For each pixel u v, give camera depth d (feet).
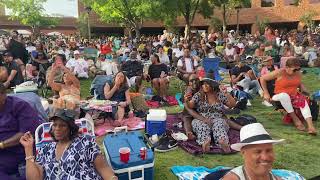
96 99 25.36
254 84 33.04
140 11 96.43
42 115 16.99
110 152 14.58
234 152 19.25
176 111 28.43
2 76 26.40
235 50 54.19
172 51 52.60
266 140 9.25
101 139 21.49
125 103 24.73
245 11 136.77
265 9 132.57
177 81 41.68
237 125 21.04
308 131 22.66
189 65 37.76
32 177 11.94
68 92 23.26
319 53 57.16
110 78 25.90
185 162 18.13
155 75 34.53
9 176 13.05
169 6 80.79
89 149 11.90
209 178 12.30
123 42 82.43
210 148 19.42
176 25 121.90
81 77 45.62
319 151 19.61
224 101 20.97
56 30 184.34
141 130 23.15
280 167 17.38
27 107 13.75
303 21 116.06
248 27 139.54
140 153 14.17
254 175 9.68
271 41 59.00
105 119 24.18
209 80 20.65
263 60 42.52
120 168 13.78
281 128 23.95
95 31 168.86
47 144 12.59
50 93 34.50
